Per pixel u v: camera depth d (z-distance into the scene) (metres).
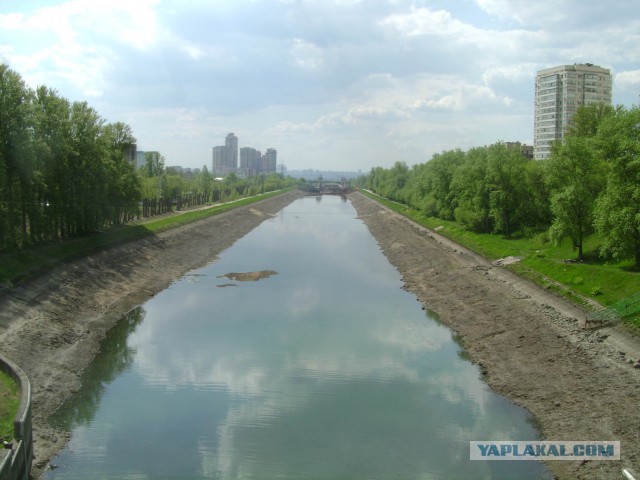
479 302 51.44
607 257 50.84
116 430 28.80
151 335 45.19
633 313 37.00
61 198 66.19
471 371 37.38
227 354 40.66
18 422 22.36
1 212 51.94
